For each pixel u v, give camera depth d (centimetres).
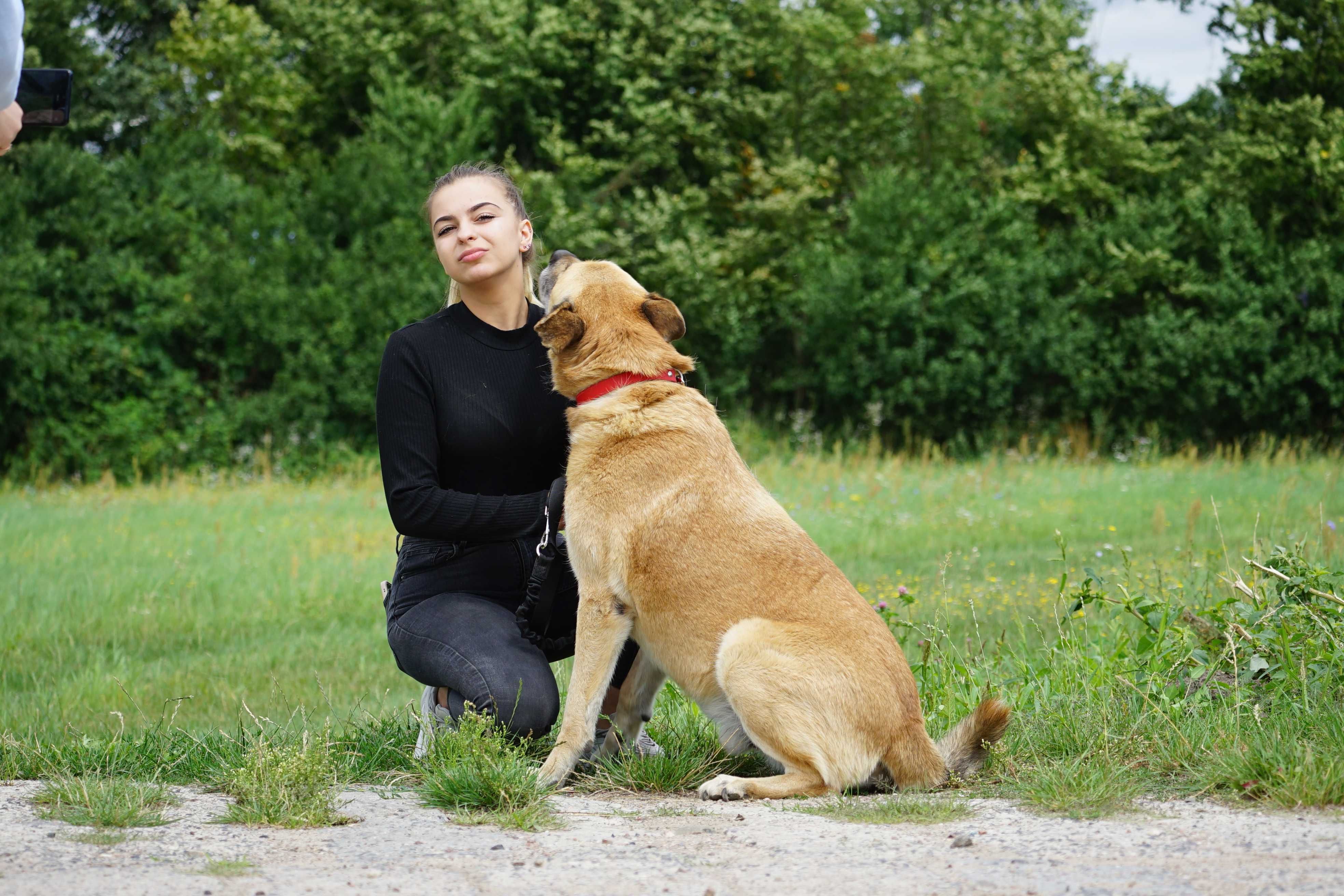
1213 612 419
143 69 1911
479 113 1931
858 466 1549
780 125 2022
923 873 231
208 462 1579
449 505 358
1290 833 251
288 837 262
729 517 340
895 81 2012
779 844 257
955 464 1661
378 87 1947
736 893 220
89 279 1582
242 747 350
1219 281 1822
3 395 1519
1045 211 2027
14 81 214
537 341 387
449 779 301
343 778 341
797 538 341
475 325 380
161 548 942
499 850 252
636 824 280
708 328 1817
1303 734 326
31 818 274
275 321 1638
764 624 324
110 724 484
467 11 1895
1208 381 1736
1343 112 1842
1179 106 2206
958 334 1784
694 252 1789
